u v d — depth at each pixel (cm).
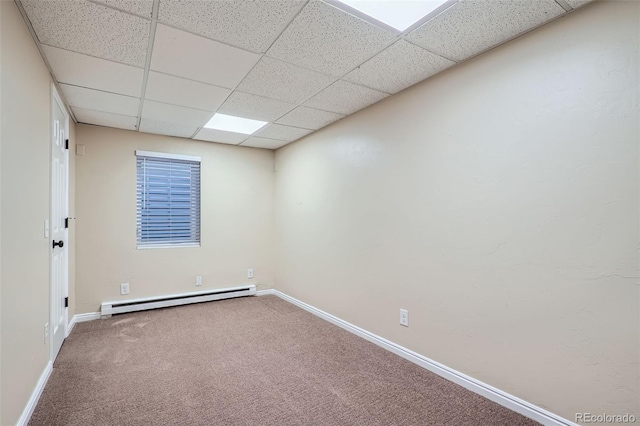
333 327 326
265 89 254
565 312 164
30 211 172
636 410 141
